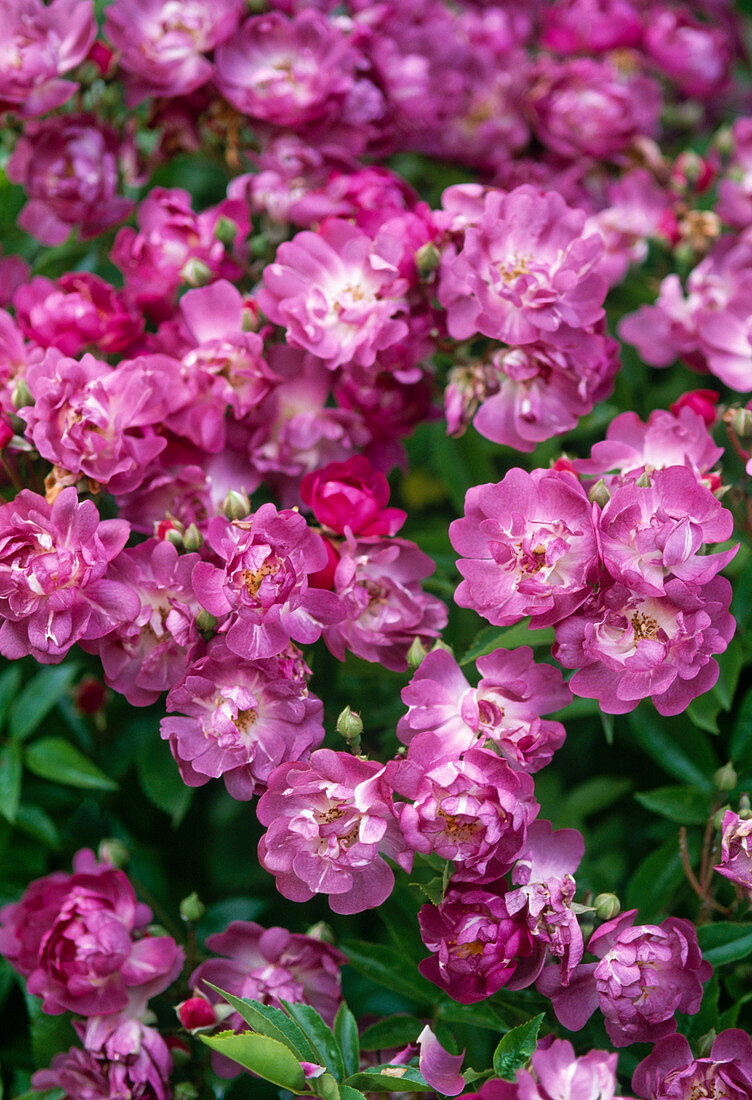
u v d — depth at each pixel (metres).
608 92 1.00
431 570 0.83
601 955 0.79
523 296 0.84
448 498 1.01
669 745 0.88
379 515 0.83
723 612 0.80
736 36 1.16
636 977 0.78
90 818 0.91
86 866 0.86
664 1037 0.79
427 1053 0.79
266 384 0.85
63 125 0.91
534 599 0.79
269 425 0.86
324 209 0.88
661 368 1.02
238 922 0.83
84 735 0.93
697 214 0.98
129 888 0.84
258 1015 0.77
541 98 1.01
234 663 0.79
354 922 0.89
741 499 0.89
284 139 0.92
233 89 0.92
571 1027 0.79
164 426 0.85
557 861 0.80
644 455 0.84
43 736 0.92
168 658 0.81
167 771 0.88
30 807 0.89
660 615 0.79
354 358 0.85
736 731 0.87
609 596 0.79
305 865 0.78
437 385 0.90
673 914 0.87
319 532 0.83
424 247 0.84
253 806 0.91
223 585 0.79
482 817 0.77
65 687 0.90
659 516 0.78
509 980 0.79
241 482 0.86
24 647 0.80
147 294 0.88
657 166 1.02
